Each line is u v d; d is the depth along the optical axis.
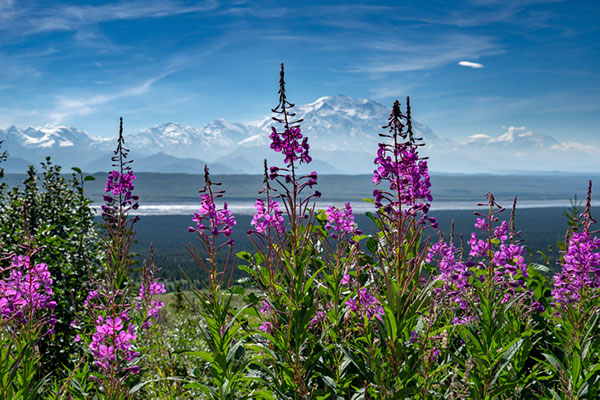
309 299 1.29
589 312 1.32
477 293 1.34
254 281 1.51
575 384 1.24
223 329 1.25
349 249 1.52
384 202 1.28
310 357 1.29
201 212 1.25
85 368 1.35
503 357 1.24
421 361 1.25
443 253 1.47
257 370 1.39
